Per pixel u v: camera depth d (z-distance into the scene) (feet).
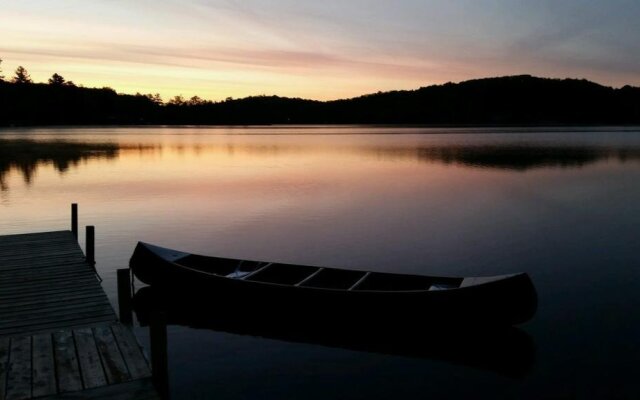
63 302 31.07
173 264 38.11
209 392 27.09
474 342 32.01
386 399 26.68
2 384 21.06
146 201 87.71
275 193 97.66
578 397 26.94
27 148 220.02
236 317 35.55
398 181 118.11
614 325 35.70
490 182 116.67
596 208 82.53
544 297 41.34
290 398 26.58
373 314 32.19
